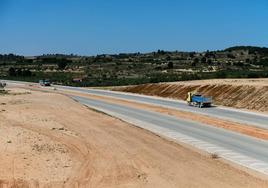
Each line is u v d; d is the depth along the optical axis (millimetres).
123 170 21781
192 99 60031
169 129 38938
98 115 47625
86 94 86312
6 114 42812
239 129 37969
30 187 18078
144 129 38531
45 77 165125
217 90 67750
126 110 56000
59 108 52719
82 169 21422
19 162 21391
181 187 19125
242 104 57688
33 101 61062
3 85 104938
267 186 19750
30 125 34938
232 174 21844
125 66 195875
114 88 103250
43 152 23844
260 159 26016
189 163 24172
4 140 25750
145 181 19922
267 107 52469
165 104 63219
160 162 24094
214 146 30359
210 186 19391
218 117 46406
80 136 31531
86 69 194750
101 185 19047
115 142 30062
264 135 34688
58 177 19656
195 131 37562
